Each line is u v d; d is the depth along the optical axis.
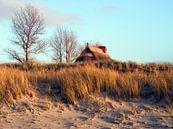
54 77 15.59
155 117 12.46
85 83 14.47
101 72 15.22
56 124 11.88
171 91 13.86
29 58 56.72
